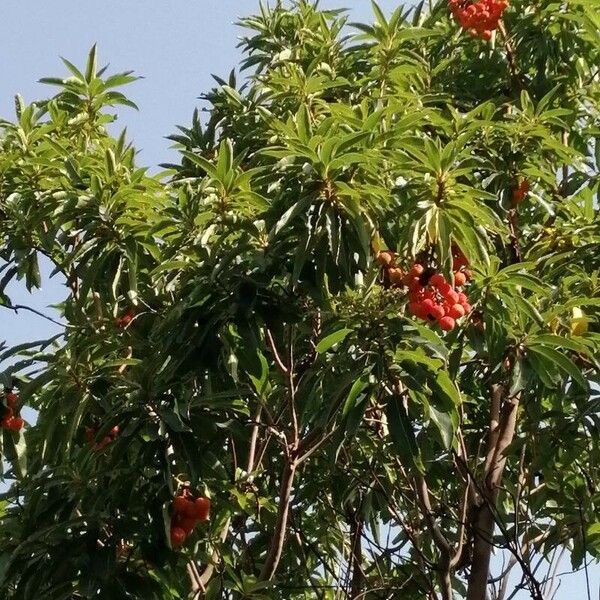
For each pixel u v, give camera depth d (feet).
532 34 27.17
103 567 19.02
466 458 22.58
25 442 22.54
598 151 25.81
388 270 19.02
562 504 23.49
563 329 21.33
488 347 20.36
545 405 24.43
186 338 19.40
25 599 19.31
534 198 23.94
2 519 22.39
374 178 19.25
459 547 21.86
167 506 18.93
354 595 22.71
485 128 23.86
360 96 25.68
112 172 21.71
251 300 19.19
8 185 22.79
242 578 20.35
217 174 19.94
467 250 18.53
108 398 20.47
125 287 21.38
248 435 22.17
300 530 24.13
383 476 23.95
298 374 21.94
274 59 27.09
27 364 21.95
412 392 18.78
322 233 18.83
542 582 21.66
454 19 26.96
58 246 23.38
